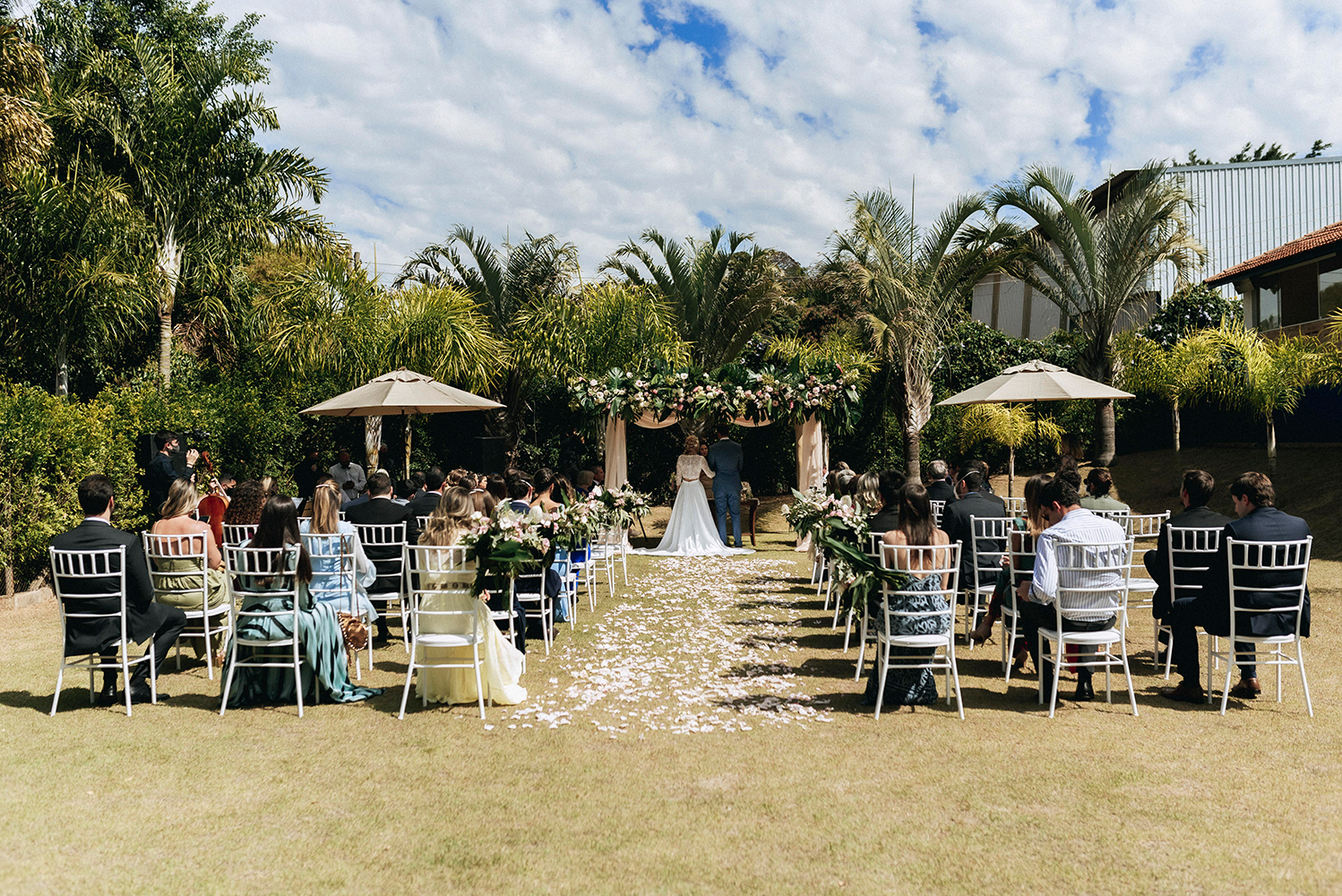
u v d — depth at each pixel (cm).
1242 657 518
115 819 358
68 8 1525
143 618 523
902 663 525
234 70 1501
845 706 522
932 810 364
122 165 1410
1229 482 1489
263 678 532
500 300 1850
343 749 446
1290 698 531
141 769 416
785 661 635
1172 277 2312
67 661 627
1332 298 1786
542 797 381
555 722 488
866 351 1759
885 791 385
